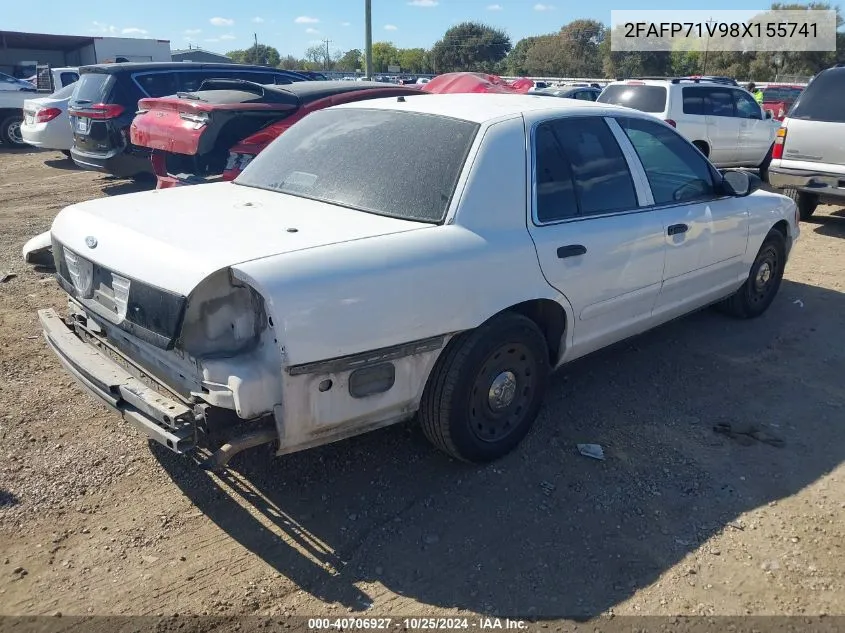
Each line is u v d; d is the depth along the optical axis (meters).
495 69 68.25
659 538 3.08
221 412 2.77
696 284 4.75
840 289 6.60
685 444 3.84
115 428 3.84
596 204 3.91
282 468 3.53
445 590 2.77
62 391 4.22
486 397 3.43
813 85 8.65
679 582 2.82
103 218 3.20
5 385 4.26
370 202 3.40
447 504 3.29
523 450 3.73
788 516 3.24
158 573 2.82
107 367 3.12
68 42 33.44
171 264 2.70
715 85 12.55
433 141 3.55
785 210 5.59
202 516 3.17
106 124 9.60
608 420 4.08
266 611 2.65
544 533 3.10
